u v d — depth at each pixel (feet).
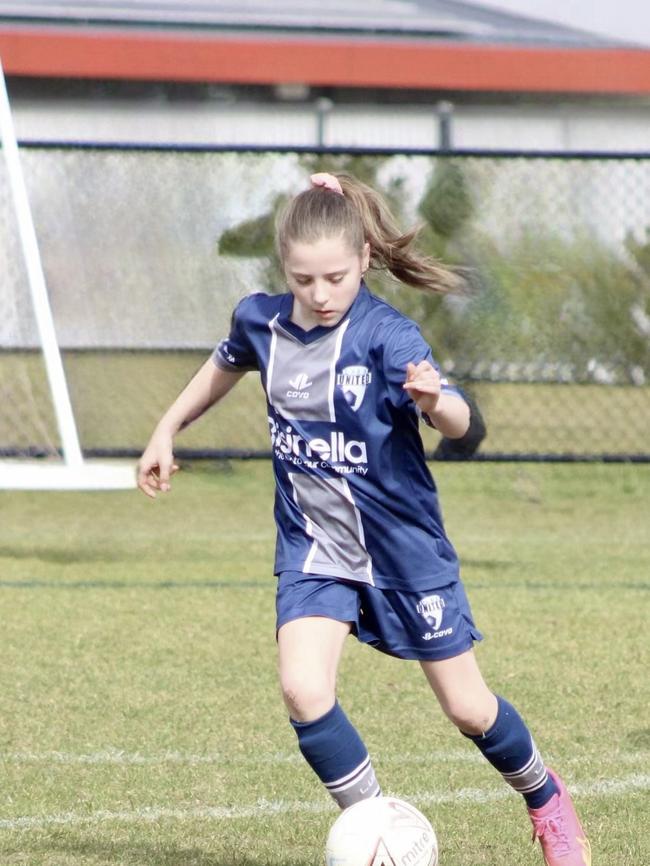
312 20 229.25
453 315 126.72
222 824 46.75
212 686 65.98
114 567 96.89
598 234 140.87
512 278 132.46
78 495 128.88
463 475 139.13
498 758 40.34
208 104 218.79
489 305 127.65
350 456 38.88
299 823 46.85
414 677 68.13
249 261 123.44
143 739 57.26
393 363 37.93
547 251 137.08
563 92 224.94
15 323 126.72
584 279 133.80
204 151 100.53
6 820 47.09
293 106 221.66
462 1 254.06
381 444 38.60
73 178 123.95
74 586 89.76
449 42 224.53
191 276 123.44
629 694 64.64
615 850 44.09
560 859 40.96
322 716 37.14
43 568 96.17
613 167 153.07
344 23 229.45
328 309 37.91
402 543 39.22
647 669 69.41
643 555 103.04
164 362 123.13
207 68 213.87
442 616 39.42
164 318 123.24
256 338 40.45
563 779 51.78
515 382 129.29
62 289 124.67
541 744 56.54
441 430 37.55
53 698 63.62
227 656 71.87
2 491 130.41
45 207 125.39
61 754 55.06
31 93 211.41
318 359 38.96
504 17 248.32
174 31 220.23
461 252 138.51
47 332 79.46
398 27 231.30
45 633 76.54
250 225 123.95
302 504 39.88
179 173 123.95
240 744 56.70
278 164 130.00
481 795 50.11
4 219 127.85
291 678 37.27
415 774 52.54
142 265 123.65
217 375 42.34
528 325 129.18
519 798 49.78
